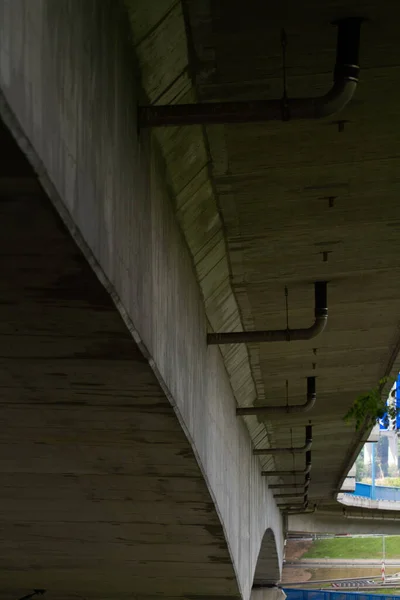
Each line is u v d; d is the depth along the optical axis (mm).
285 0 9852
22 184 6512
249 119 10062
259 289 19844
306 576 107375
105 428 12828
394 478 175375
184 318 14891
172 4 9703
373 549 114062
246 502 29547
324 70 11547
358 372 27844
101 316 9094
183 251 14867
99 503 16594
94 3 8109
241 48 10930
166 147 12195
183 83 11484
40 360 10312
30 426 12672
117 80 9195
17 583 22547
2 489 15781
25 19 6020
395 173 14633
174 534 18672
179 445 13719
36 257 7762
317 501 65688
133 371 10695
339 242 17547
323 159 14000
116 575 21953
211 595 23516
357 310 21969
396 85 11977
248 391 27688
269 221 16328
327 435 37844
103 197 8453
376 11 10086
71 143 7250
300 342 23922
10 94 5688
